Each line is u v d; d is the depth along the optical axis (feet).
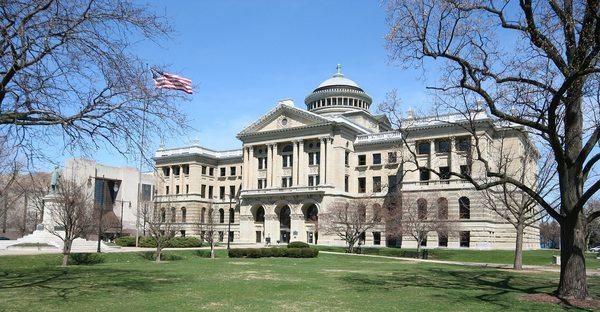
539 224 322.75
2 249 194.39
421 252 242.17
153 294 76.74
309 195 326.85
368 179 329.72
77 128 62.85
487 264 188.96
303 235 328.90
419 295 79.71
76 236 154.71
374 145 332.80
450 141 267.80
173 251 212.43
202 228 353.31
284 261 175.73
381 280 105.19
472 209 268.82
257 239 353.31
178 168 418.72
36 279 98.84
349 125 334.44
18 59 59.82
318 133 331.77
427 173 293.02
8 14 58.29
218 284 92.53
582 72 66.59
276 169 349.82
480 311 64.03
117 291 79.66
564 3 74.84
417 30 79.87
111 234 376.89
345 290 85.97
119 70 63.77
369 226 262.47
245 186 360.48
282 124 348.18
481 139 254.06
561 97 73.20
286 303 69.72
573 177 77.97
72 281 94.68
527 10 73.51
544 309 66.49
